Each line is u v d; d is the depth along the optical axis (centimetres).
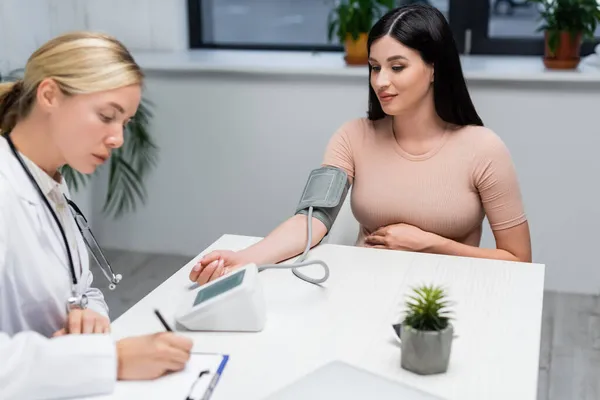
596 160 284
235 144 315
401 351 116
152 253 339
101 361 106
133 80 116
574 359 249
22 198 120
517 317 133
